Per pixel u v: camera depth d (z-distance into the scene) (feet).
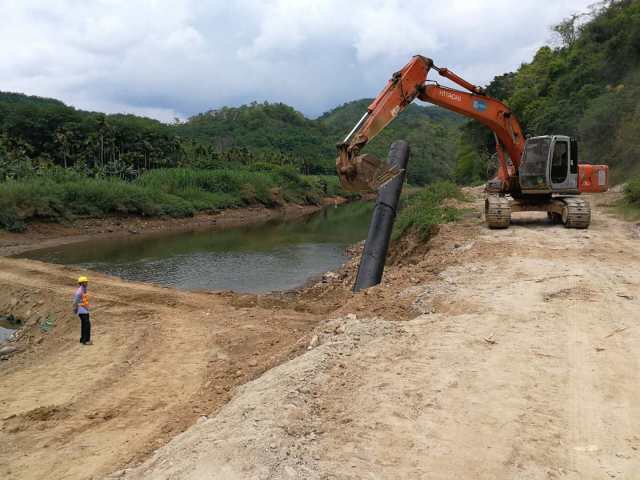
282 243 119.34
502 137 59.52
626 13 146.00
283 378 22.39
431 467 15.69
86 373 37.14
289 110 563.48
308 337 31.40
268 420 18.30
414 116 636.07
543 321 27.91
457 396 20.02
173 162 266.36
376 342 26.05
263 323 47.47
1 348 46.70
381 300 35.47
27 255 104.01
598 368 22.12
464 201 96.48
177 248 112.47
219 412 22.00
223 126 499.10
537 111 159.84
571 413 18.60
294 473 15.25
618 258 42.19
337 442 17.11
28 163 177.06
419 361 23.41
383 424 18.16
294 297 64.80
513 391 20.29
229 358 38.75
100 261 95.45
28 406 31.96
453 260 44.52
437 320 29.12
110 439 27.32
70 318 50.42
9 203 125.90
